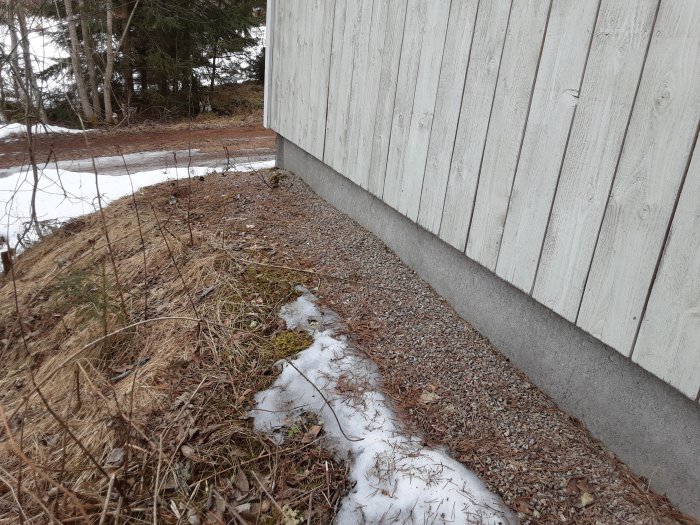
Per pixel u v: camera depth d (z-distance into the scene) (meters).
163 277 3.21
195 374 2.38
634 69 1.73
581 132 1.94
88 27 10.05
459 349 2.55
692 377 1.62
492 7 2.32
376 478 1.87
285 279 3.00
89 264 3.66
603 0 1.82
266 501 1.88
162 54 11.62
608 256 1.87
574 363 2.14
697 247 1.58
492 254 2.44
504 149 2.32
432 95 2.77
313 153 4.27
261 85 14.78
